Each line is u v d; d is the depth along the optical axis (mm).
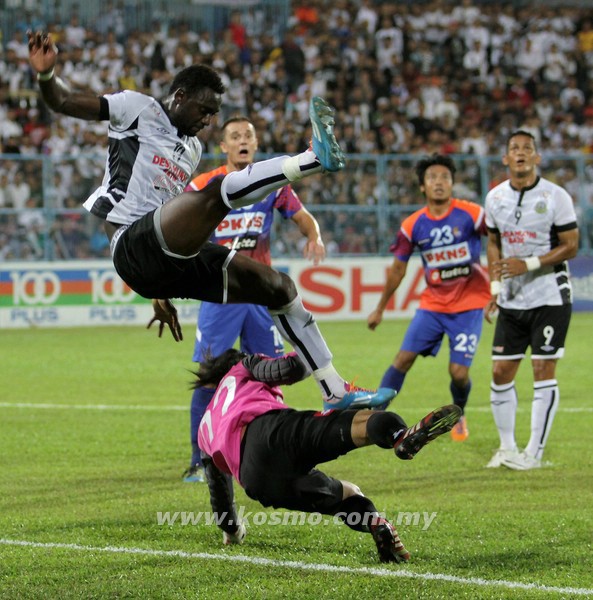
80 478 13195
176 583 8531
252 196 8148
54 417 18156
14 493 12289
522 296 13984
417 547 9664
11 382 22719
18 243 35125
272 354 13820
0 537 10156
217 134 40125
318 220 37750
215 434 8961
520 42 50312
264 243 14062
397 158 38531
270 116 43438
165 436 16328
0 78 41219
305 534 10250
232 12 47000
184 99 9023
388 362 25922
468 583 8422
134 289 8734
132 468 13852
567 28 51625
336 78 45844
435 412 7887
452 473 13430
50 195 35406
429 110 46094
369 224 38281
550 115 47781
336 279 37688
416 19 49844
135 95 8891
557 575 8695
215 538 10133
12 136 39344
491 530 10320
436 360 26797
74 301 35812
